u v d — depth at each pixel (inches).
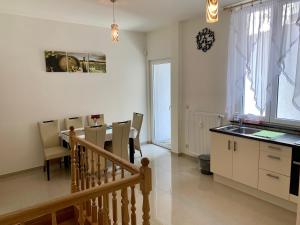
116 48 206.8
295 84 116.6
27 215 51.8
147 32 222.2
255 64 133.4
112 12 155.0
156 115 233.9
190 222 106.7
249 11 132.7
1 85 155.6
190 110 187.6
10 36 155.8
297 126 125.1
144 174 70.2
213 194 132.6
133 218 71.9
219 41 159.2
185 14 162.2
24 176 162.9
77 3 136.1
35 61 166.9
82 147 110.0
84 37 187.6
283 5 118.1
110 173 150.3
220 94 163.0
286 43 118.5
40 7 142.8
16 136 164.4
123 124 156.3
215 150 143.4
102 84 201.5
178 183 147.3
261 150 118.8
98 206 89.9
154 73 226.8
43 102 173.0
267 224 104.3
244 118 146.8
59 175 163.8
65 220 116.0
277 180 113.7
